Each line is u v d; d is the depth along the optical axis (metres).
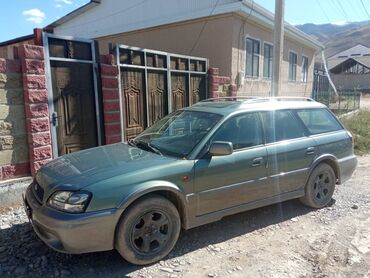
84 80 5.78
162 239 3.39
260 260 3.46
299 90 17.84
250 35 11.63
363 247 3.77
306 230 4.19
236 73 11.00
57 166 3.64
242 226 4.27
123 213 3.12
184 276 3.16
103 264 3.33
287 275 3.20
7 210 4.66
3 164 4.81
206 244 3.78
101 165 3.45
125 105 6.60
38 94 5.00
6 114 4.77
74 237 2.94
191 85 8.47
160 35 12.37
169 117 4.68
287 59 15.82
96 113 6.01
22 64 4.82
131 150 3.98
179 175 3.43
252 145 4.11
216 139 3.81
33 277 3.09
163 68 7.51
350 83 55.56
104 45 14.40
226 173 3.77
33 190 3.54
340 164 5.03
